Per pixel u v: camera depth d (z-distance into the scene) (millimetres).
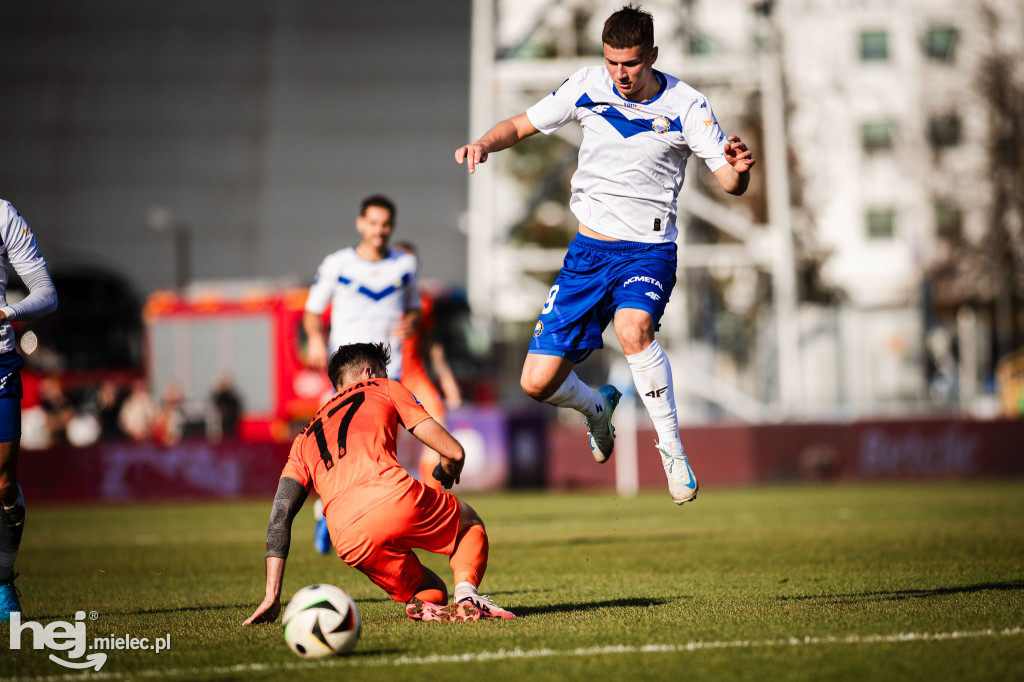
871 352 78688
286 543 17344
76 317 102688
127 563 30750
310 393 89625
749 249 80562
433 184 138125
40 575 28062
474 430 69250
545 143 131875
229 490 66188
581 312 19000
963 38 142125
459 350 85562
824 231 174375
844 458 68938
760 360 78250
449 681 13508
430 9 152625
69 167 143125
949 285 135250
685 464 19016
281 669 14461
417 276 31781
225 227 138375
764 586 22031
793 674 13578
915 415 69500
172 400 86625
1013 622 16922
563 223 130875
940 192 143875
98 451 65562
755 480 68812
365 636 16703
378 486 17016
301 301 89875
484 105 78125
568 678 13555
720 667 14016
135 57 149875
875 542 31250
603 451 20969
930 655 14531
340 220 138250
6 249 19156
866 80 170375
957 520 39125
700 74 78000
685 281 86125
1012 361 96750
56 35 151250
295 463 17641
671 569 25812
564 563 27750
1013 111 133000
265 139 144750
